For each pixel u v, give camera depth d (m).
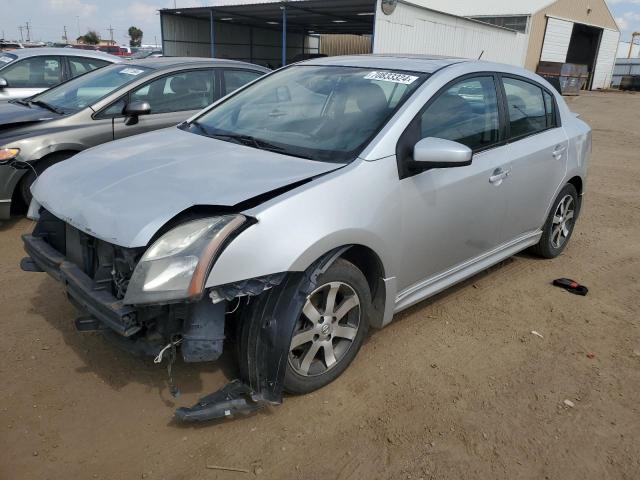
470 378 3.11
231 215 2.40
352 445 2.56
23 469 2.32
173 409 2.73
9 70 8.02
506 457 2.54
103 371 2.99
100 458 2.41
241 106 3.80
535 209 4.31
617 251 5.41
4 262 4.36
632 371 3.28
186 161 2.96
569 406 2.92
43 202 2.89
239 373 2.84
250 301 2.59
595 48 41.41
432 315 3.82
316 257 2.56
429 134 3.18
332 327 2.86
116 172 2.88
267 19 27.02
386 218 2.88
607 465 2.53
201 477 2.34
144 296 2.26
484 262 3.92
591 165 10.00
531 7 33.16
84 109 5.36
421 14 20.59
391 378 3.07
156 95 5.79
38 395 2.78
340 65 3.82
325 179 2.70
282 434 2.60
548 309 4.02
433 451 2.54
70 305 3.68
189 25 27.58
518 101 4.04
